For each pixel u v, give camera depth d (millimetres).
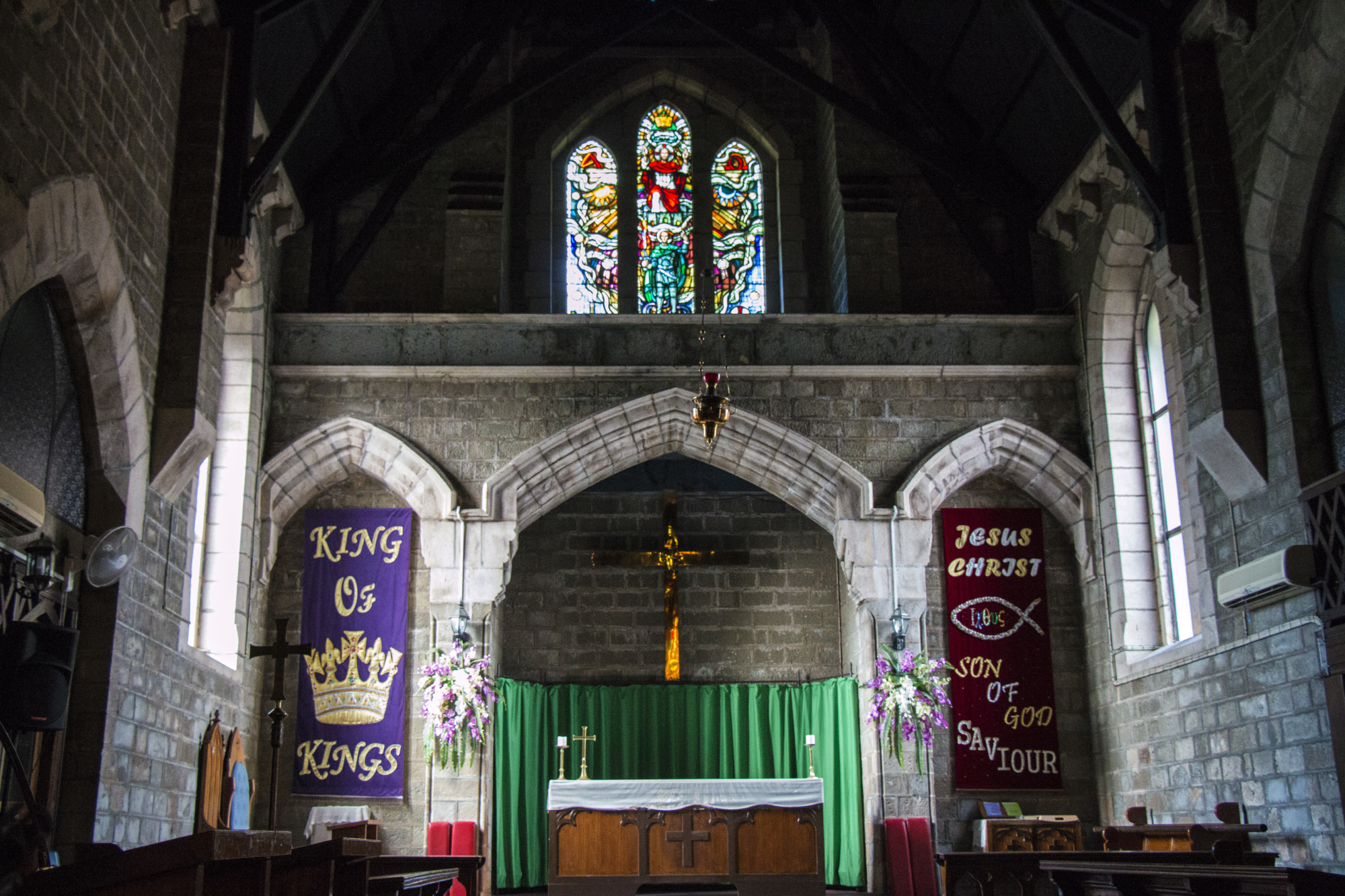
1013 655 16797
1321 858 11516
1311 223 12328
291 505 16906
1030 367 17094
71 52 10391
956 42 17141
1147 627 15828
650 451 17422
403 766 15852
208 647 15227
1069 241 17234
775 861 13852
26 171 9547
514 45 19844
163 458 12711
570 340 16969
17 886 5035
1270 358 12602
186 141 13523
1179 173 13570
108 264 11195
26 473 10688
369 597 16469
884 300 17656
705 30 20516
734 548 19750
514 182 19812
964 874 11391
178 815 13281
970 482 17594
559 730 18781
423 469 16391
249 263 13930
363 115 17641
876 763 15883
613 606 19531
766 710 19000
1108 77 15266
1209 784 13516
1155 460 16188
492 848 17141
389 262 17891
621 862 13789
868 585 16391
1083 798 16344
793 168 20156
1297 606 11992
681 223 20109
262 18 13930
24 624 8844
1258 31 12781
